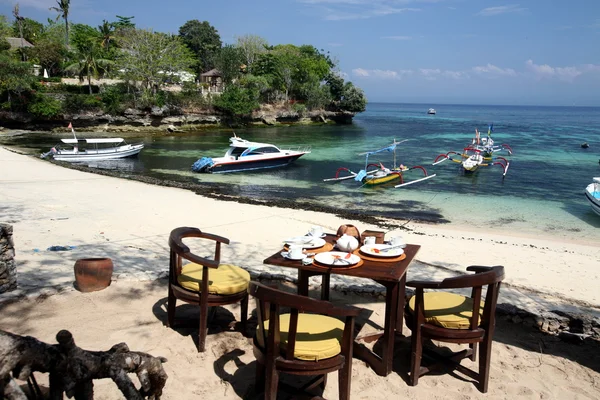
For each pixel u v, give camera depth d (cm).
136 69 5041
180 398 388
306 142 4334
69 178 2019
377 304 609
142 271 659
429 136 5184
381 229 1384
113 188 1827
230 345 485
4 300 523
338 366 357
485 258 1028
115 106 4881
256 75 6756
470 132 5894
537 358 488
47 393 303
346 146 4031
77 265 573
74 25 7275
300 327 384
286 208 1647
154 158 3122
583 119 11631
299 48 8506
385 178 2339
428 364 457
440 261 974
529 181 2497
